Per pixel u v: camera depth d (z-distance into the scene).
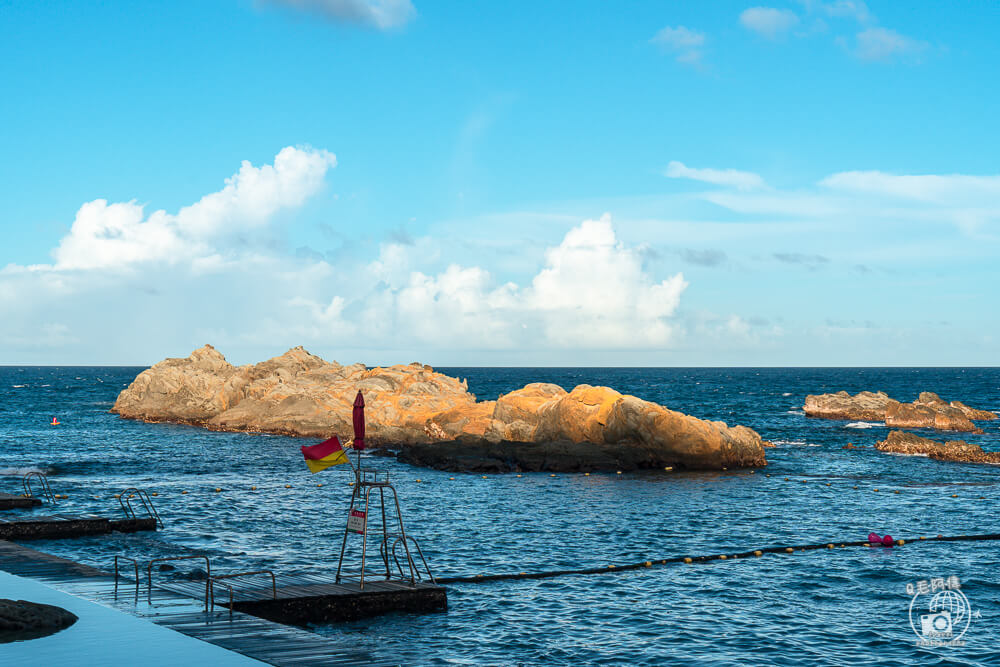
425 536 37.00
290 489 51.38
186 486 52.25
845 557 33.50
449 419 78.00
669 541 36.22
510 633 23.06
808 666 20.97
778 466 62.91
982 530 39.28
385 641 21.91
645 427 62.41
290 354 109.69
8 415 111.81
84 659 15.55
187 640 17.25
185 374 106.94
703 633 23.48
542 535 37.28
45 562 25.73
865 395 110.75
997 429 91.69
